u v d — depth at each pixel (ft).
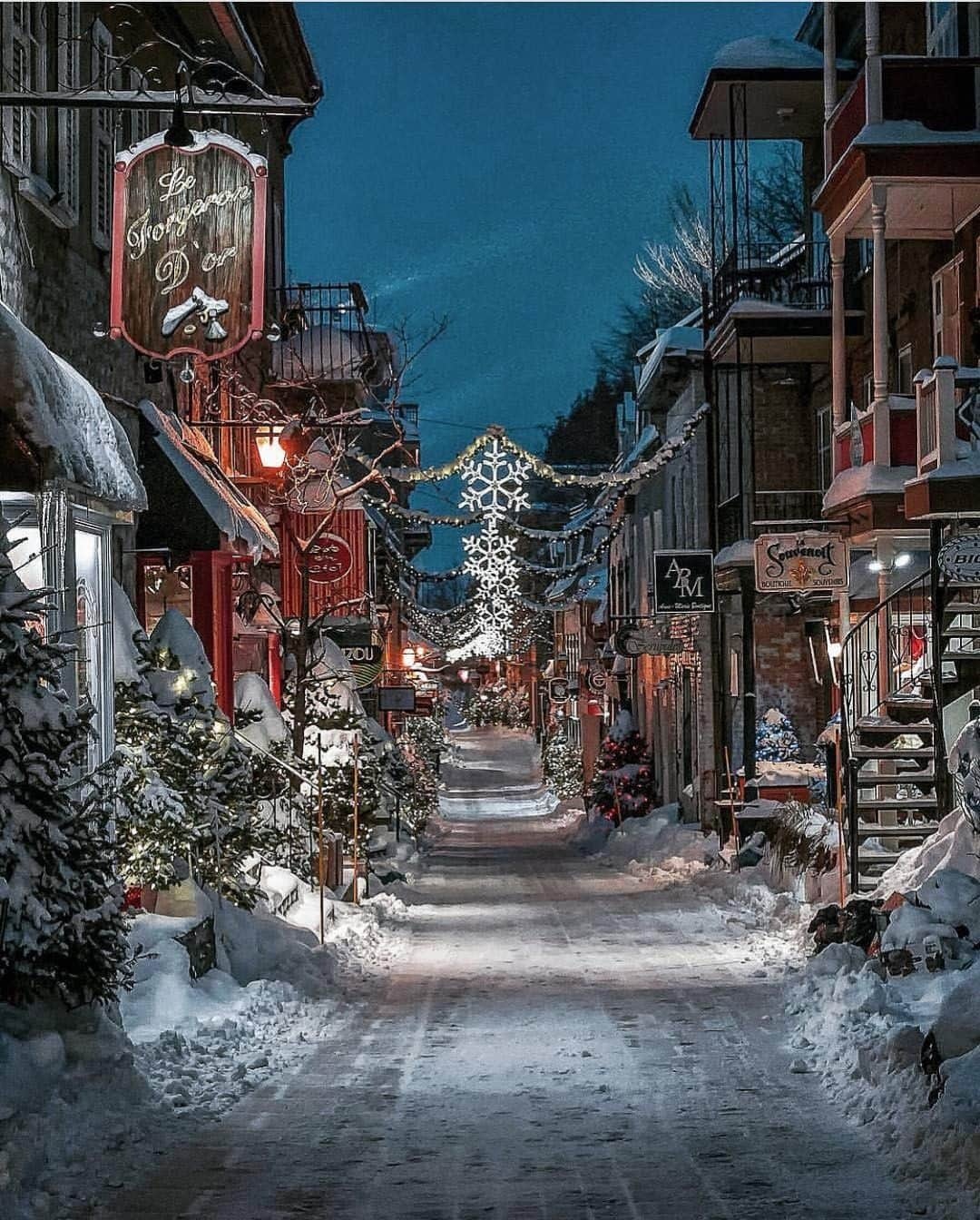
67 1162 28.02
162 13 65.00
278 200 108.68
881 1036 35.94
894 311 85.81
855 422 72.28
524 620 193.36
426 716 189.16
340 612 95.96
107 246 58.95
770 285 103.86
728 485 105.29
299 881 64.08
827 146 77.77
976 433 61.26
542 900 81.35
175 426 71.41
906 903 48.85
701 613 96.12
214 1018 41.42
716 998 45.98
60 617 40.63
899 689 68.03
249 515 76.18
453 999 47.47
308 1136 30.42
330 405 109.09
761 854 83.15
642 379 130.31
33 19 50.06
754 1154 28.63
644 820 121.29
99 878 33.86
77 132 54.70
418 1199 26.09
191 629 56.54
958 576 57.31
